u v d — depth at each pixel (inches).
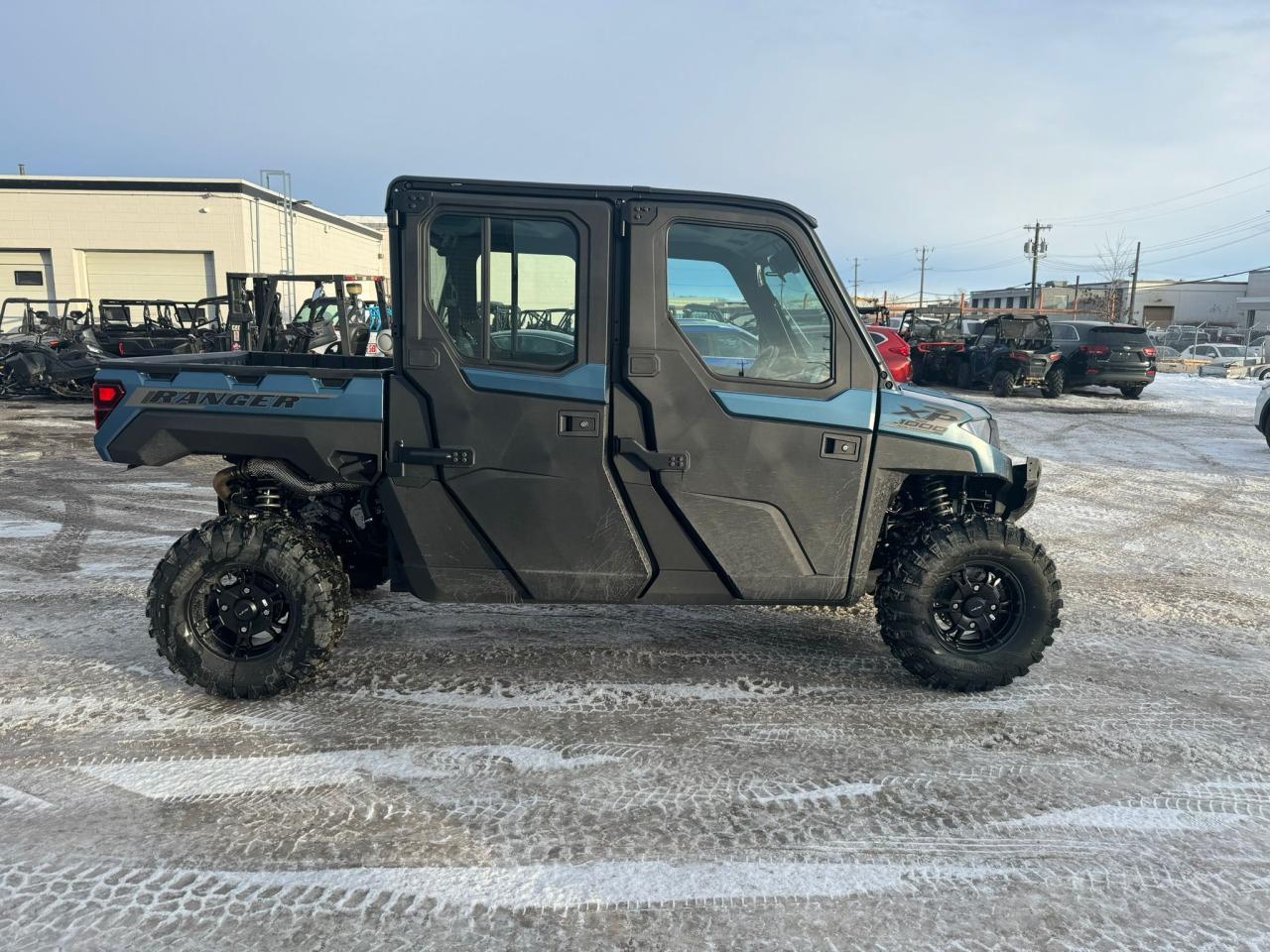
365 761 126.3
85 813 111.8
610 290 135.2
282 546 139.1
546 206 132.5
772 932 93.0
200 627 143.4
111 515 275.3
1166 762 131.1
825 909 96.8
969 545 145.9
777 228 135.5
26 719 137.0
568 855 105.3
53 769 122.6
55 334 612.7
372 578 167.9
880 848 108.3
